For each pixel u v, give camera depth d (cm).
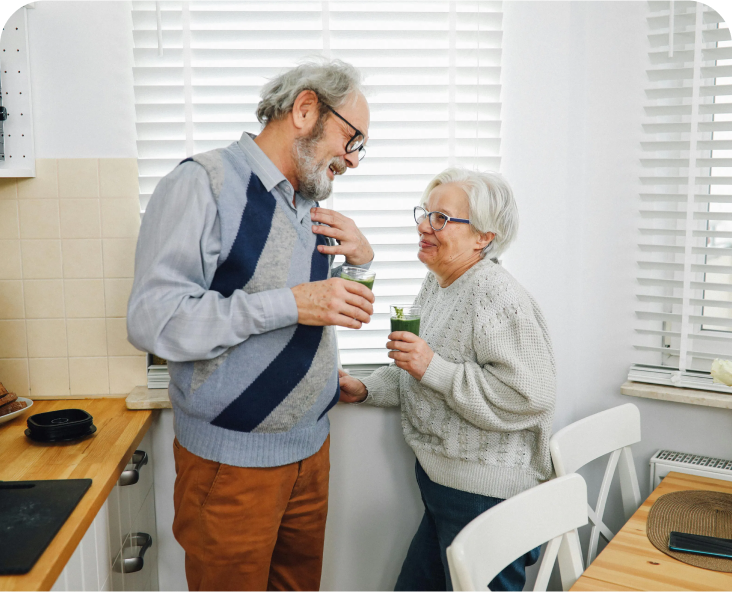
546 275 206
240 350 128
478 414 149
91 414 178
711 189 196
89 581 125
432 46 198
